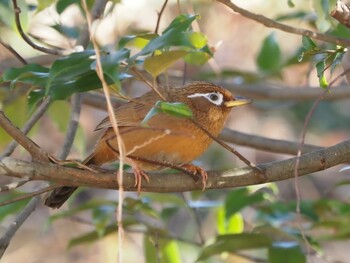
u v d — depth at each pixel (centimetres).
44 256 1734
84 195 1778
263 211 1134
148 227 1109
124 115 909
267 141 1248
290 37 1609
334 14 825
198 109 977
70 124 1074
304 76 1611
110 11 1105
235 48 1714
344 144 870
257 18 803
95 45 686
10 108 1159
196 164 1014
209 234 1559
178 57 754
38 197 952
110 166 1104
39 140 1717
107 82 782
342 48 831
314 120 1769
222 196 1513
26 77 811
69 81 797
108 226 1117
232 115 1794
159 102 714
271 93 1430
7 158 760
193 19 743
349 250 1588
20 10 936
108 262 1730
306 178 1747
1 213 1076
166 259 1130
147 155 924
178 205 1155
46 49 952
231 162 1667
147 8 1534
